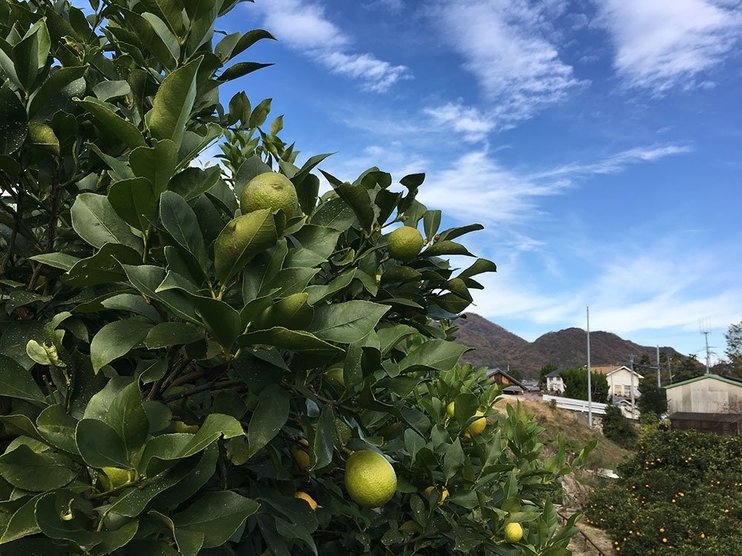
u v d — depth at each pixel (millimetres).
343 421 1654
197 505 1106
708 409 35656
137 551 1033
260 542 1771
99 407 1210
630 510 11539
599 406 43594
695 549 9664
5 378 1253
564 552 2965
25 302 1528
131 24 1696
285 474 1598
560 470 3680
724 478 12984
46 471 1089
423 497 2609
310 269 1262
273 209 1262
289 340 1125
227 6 2045
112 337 1200
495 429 3549
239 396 1420
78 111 1663
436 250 2051
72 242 1811
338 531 2373
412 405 3289
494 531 2684
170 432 1418
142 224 1212
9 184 1610
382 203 1870
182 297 1135
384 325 2045
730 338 54406
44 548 1014
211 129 1518
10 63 1575
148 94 1943
